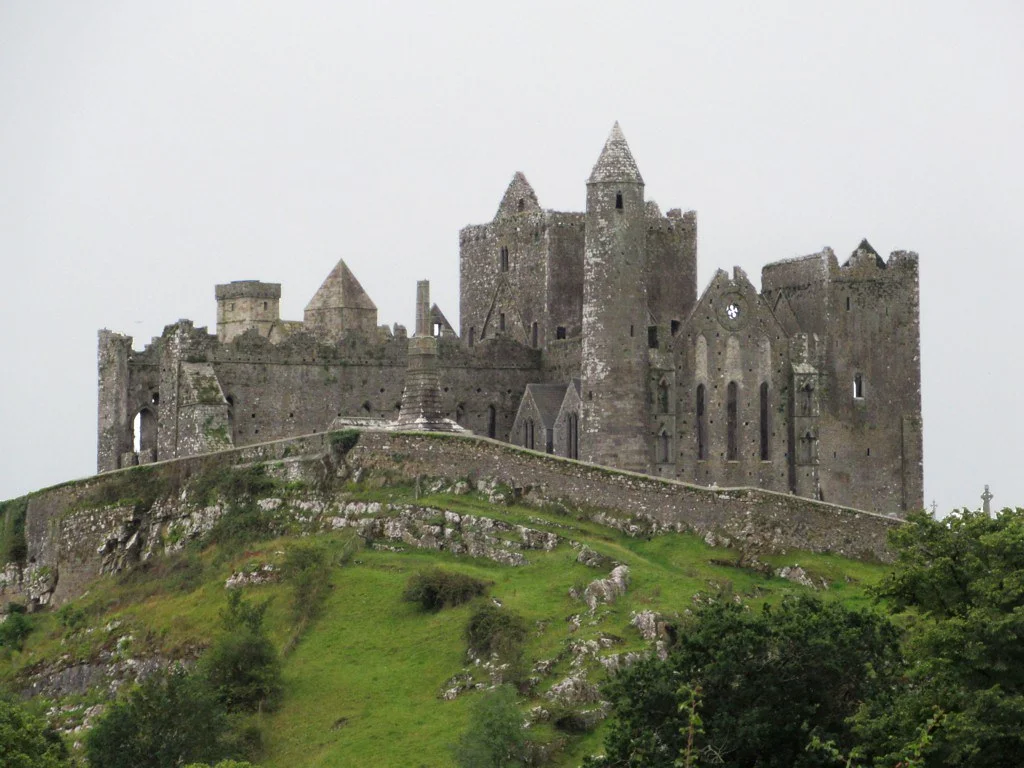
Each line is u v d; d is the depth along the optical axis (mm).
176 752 127125
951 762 99125
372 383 187500
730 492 148750
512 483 158750
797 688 107688
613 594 137000
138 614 157000
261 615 146375
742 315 183500
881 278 190250
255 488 166875
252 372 183625
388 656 138875
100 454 186125
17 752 123875
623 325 175250
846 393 188500
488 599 141250
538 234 194875
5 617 176625
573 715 123812
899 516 189000
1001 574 106625
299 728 132250
